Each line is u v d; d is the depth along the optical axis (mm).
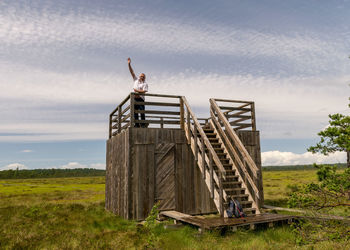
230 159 9906
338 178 4898
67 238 7184
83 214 11516
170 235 6824
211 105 11508
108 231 7980
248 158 8430
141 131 10062
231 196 8195
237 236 6598
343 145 4762
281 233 6859
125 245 6402
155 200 9914
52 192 33562
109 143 13734
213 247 5820
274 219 7453
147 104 10328
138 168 9812
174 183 10359
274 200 14148
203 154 9414
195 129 10062
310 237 5156
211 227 6625
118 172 11281
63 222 9680
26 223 9680
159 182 10102
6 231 8336
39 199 22250
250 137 12008
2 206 15477
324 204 5043
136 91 10977
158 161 10203
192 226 7691
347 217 5250
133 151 9828
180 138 10750
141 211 9617
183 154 10711
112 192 12312
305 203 5152
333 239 4980
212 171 9062
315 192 5191
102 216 10734
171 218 9273
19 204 16297
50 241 6969
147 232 7254
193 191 10688
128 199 9461
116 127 12617
